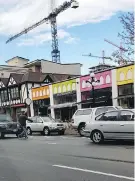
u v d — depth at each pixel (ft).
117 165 32.71
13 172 32.07
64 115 128.16
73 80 122.01
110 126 51.16
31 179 28.40
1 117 83.51
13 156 43.52
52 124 84.43
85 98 115.96
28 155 43.78
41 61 193.47
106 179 26.89
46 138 71.92
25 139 71.41
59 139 66.80
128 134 49.14
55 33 274.36
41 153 45.03
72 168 32.37
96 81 100.94
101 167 32.12
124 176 27.61
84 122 75.25
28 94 151.84
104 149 45.24
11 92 163.53
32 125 88.89
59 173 30.37
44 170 32.24
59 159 38.60
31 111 148.36
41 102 141.90
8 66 200.34
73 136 75.46
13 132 78.02
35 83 155.02
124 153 40.37
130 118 49.57
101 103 108.47
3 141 68.80
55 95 132.05
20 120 75.51
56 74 171.22
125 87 99.86
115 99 102.47
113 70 103.45
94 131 53.52
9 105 163.22
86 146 50.14
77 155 41.01
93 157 38.60
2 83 170.81
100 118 53.31
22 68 200.64
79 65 206.49
